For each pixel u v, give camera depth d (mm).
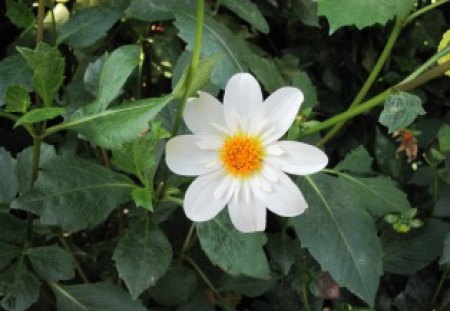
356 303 749
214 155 522
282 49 848
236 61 616
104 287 590
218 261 563
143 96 765
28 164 589
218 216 568
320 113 823
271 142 521
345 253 607
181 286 654
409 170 799
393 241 729
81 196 534
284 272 672
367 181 651
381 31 840
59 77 499
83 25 660
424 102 841
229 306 668
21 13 652
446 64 550
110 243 650
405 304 749
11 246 567
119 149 519
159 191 561
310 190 617
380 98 562
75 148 681
